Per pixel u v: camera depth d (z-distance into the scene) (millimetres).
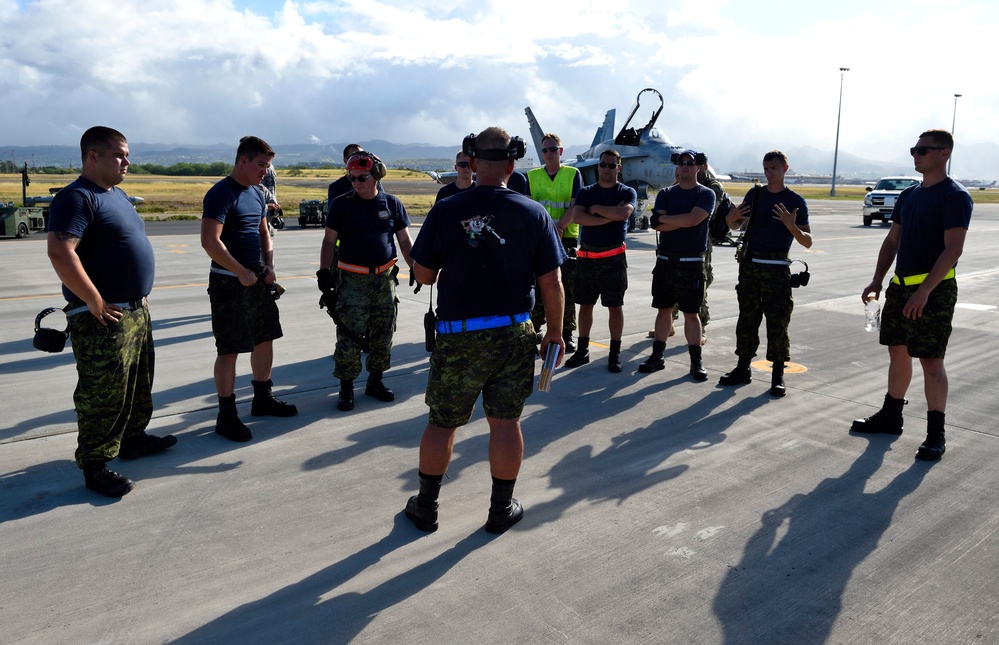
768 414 4953
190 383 5488
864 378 5941
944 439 4270
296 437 4367
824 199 64188
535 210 3051
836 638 2455
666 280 5781
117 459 3963
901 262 4289
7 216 19078
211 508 3393
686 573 2861
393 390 5410
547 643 2400
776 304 5305
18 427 4445
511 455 3127
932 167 4094
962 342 7312
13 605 2572
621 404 5141
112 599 2627
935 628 2521
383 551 3016
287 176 131250
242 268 4051
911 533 3229
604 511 3424
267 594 2678
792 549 3066
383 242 4848
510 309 3033
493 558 2965
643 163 22469
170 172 159500
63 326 7461
